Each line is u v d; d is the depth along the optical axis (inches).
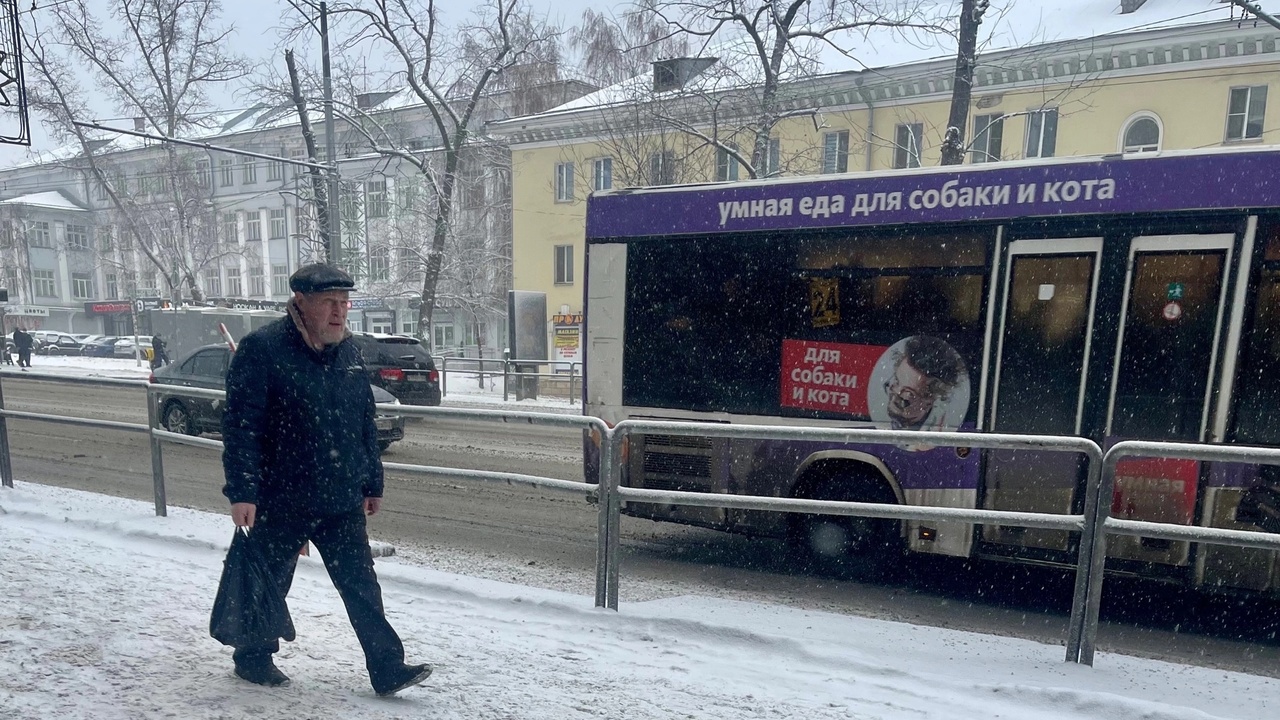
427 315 1040.8
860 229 242.4
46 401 741.9
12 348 1425.9
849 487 247.9
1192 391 204.1
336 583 131.6
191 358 505.0
